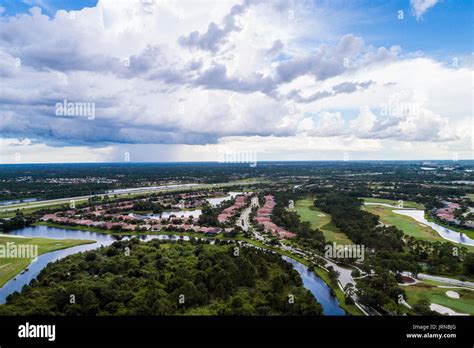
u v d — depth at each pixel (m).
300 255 153.88
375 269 122.19
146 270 120.19
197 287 105.12
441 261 128.25
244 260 126.12
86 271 124.00
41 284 112.81
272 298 99.69
